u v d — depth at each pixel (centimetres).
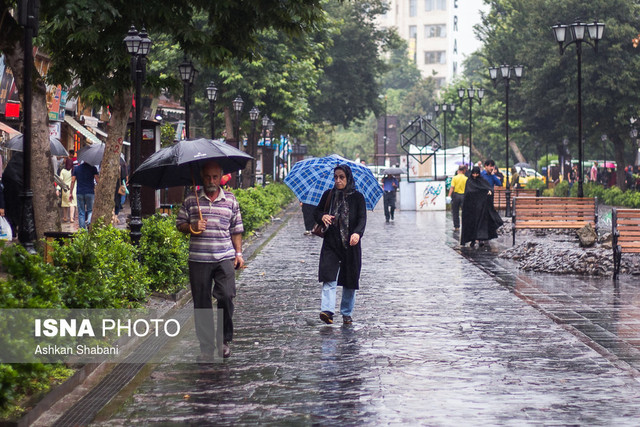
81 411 823
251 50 1922
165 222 1658
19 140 2023
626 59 6319
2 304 809
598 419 786
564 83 6481
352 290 1305
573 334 1204
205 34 1791
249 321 1335
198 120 6178
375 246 2741
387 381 938
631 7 6294
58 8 1589
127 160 4509
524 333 1214
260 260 2286
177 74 4656
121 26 1759
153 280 1521
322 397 872
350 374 971
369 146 15850
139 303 1321
